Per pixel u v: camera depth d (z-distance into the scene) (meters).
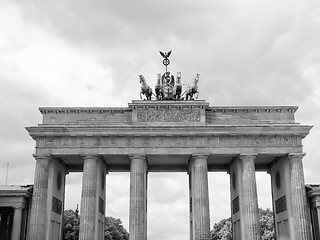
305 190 95.88
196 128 95.69
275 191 107.38
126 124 98.88
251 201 93.25
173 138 97.06
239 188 97.88
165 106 99.19
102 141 96.69
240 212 96.38
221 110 100.69
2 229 102.62
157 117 98.81
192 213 98.94
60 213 105.88
